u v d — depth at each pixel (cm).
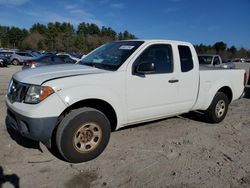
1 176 371
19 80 422
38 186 354
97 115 422
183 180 387
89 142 423
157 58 509
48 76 407
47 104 381
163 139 538
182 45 557
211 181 388
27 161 416
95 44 9612
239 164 446
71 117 401
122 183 371
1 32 11056
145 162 435
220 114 662
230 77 667
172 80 525
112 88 440
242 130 630
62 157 432
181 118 693
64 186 357
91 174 390
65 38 9569
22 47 9656
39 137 385
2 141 481
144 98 485
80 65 488
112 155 454
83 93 405
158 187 366
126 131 570
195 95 580
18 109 393
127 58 469
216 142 541
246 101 1030
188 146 511
